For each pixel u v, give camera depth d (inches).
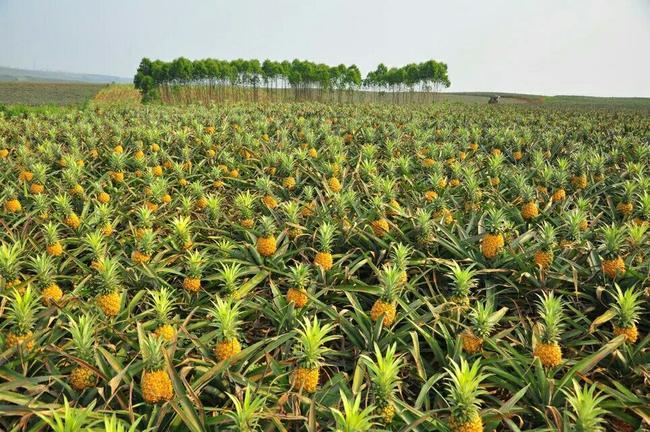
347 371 167.3
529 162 552.4
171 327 159.8
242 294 208.7
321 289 213.5
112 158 430.6
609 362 163.5
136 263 225.0
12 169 431.8
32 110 1152.2
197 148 551.5
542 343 148.0
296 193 387.2
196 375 140.6
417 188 374.6
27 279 189.5
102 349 139.2
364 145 580.7
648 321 190.2
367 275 250.7
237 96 3501.5
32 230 285.9
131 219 320.8
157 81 3265.3
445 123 900.0
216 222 295.4
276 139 649.6
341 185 382.9
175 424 120.0
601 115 1612.9
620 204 306.2
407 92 4028.1
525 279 216.4
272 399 137.1
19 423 116.7
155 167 422.0
